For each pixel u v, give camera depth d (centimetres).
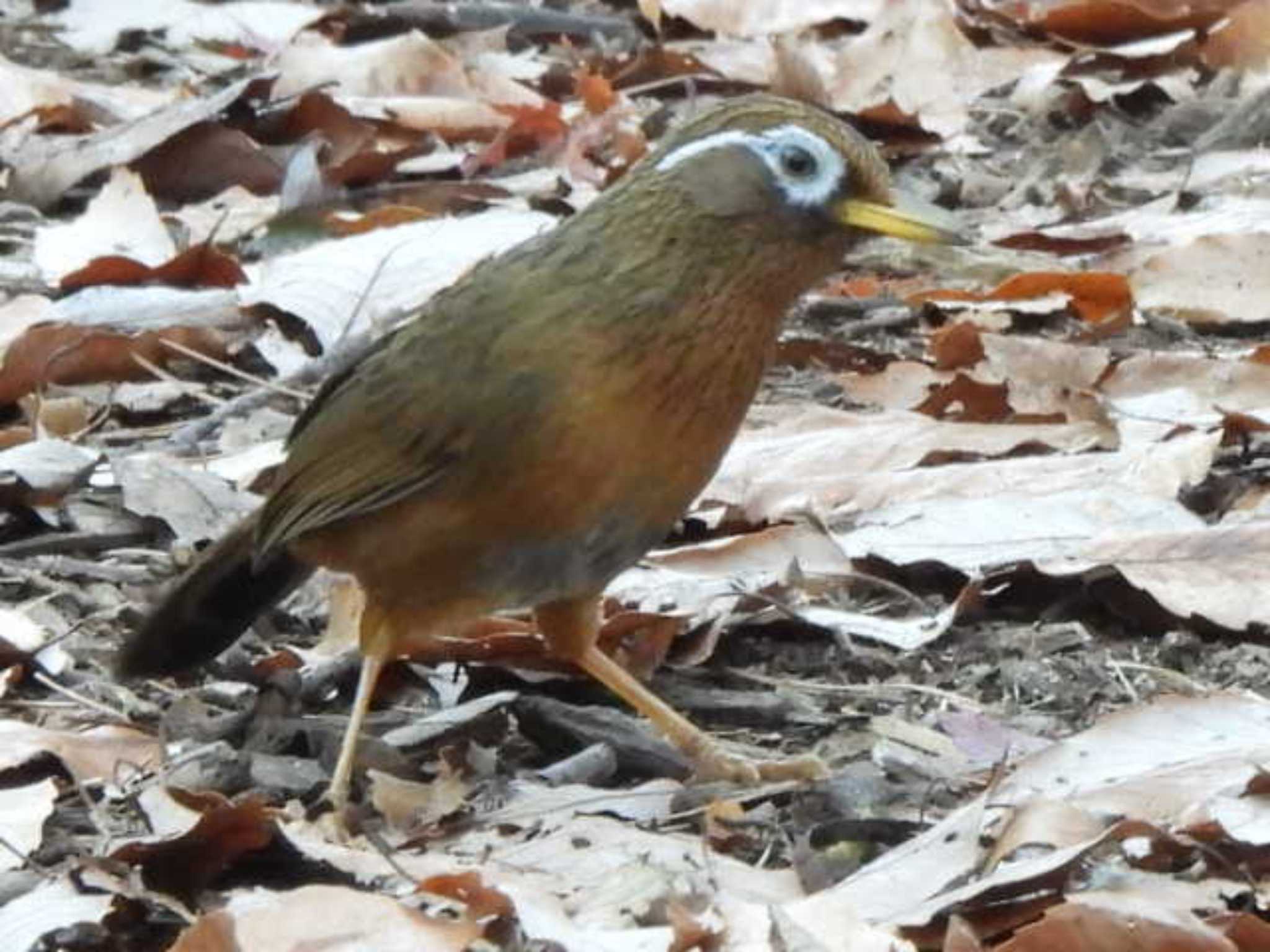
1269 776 888
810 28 1970
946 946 800
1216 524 1162
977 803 881
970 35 1908
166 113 1655
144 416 1340
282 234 1558
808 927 802
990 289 1497
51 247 1482
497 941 826
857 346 1401
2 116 1706
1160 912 796
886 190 947
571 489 930
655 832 933
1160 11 1864
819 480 1198
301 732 1020
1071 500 1155
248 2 1969
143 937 860
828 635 1102
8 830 905
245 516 1098
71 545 1180
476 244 1431
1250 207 1574
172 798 922
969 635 1098
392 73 1792
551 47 1970
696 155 929
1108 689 1051
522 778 984
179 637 1032
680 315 922
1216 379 1319
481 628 1068
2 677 1042
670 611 1084
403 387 946
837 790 950
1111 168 1711
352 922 799
